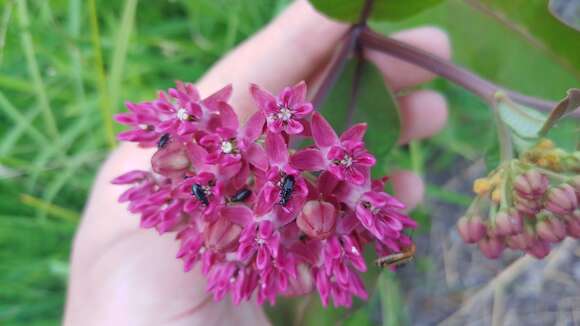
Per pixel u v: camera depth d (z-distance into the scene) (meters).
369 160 0.10
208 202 0.10
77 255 0.16
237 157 0.10
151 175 0.11
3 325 0.20
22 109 0.21
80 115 0.21
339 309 0.13
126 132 0.11
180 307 0.15
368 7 0.12
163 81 0.21
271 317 0.13
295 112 0.10
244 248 0.10
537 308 0.22
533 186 0.10
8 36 0.19
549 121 0.10
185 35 0.21
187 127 0.10
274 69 0.16
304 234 0.10
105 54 0.20
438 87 0.21
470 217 0.11
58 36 0.19
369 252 0.12
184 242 0.10
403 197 0.18
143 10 0.21
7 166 0.20
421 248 0.23
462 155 0.22
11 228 0.20
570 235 0.11
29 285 0.21
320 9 0.12
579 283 0.22
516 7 0.13
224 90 0.10
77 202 0.21
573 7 0.22
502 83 0.15
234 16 0.20
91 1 0.16
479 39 0.15
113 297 0.15
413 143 0.19
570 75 0.14
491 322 0.22
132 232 0.15
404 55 0.13
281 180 0.09
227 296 0.15
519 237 0.11
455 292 0.23
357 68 0.13
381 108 0.13
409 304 0.23
